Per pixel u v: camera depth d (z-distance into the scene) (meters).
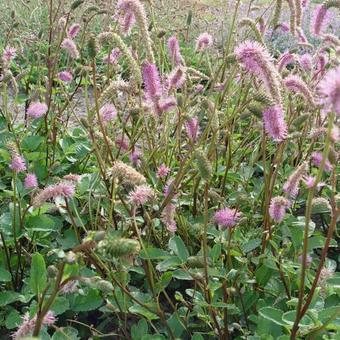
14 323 0.59
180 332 0.61
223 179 0.82
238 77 1.02
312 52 1.72
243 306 0.61
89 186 0.74
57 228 0.74
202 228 0.66
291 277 0.65
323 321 0.55
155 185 0.73
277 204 0.57
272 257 0.62
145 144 0.98
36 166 0.87
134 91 0.73
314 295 0.56
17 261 0.70
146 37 0.64
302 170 0.57
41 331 0.56
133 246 0.40
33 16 1.80
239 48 0.53
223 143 0.88
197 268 0.61
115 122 0.98
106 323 0.66
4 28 1.59
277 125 0.54
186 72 0.81
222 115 0.87
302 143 0.88
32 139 0.90
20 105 1.23
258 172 1.00
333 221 0.49
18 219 0.71
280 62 0.86
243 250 0.65
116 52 0.90
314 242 0.67
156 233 0.73
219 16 1.97
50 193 0.55
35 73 1.31
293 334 0.51
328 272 0.63
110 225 0.68
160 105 0.69
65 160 0.94
